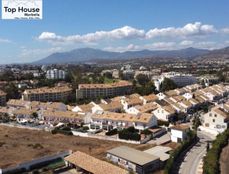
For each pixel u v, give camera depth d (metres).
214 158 72.12
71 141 100.38
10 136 108.69
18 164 72.31
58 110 144.25
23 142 99.19
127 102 151.75
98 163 69.81
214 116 113.81
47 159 76.94
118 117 117.50
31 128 122.44
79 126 122.12
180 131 96.81
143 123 110.88
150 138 102.00
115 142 98.31
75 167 73.31
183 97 164.25
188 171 71.44
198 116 136.12
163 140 99.81
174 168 73.31
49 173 69.94
